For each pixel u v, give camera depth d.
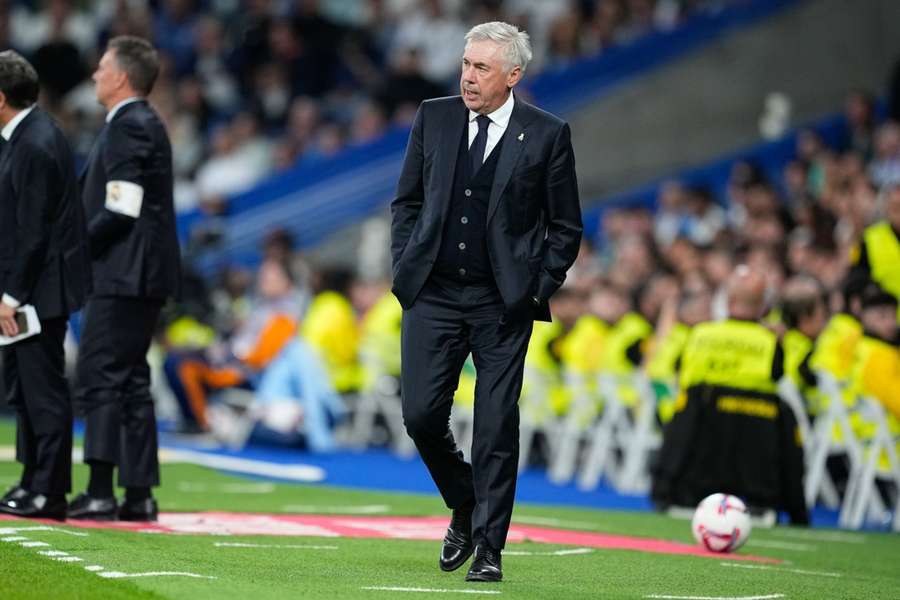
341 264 72.56
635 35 76.00
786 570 25.94
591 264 56.56
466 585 21.17
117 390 27.48
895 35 72.44
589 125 73.00
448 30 80.38
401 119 74.88
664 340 45.75
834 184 53.41
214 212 64.94
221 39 82.06
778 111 71.62
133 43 27.59
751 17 73.75
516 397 21.91
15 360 26.39
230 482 39.66
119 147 27.19
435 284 22.14
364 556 24.25
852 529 37.34
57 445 26.31
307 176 74.56
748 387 37.41
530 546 27.11
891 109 59.94
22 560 21.03
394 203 22.55
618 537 30.27
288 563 22.77
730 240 50.09
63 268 26.08
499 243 21.73
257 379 54.28
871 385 38.12
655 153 73.38
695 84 73.69
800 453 37.34
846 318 40.53
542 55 78.50
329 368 55.47
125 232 27.33
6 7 81.38
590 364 49.44
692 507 37.59
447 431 22.36
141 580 19.83
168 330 54.56
